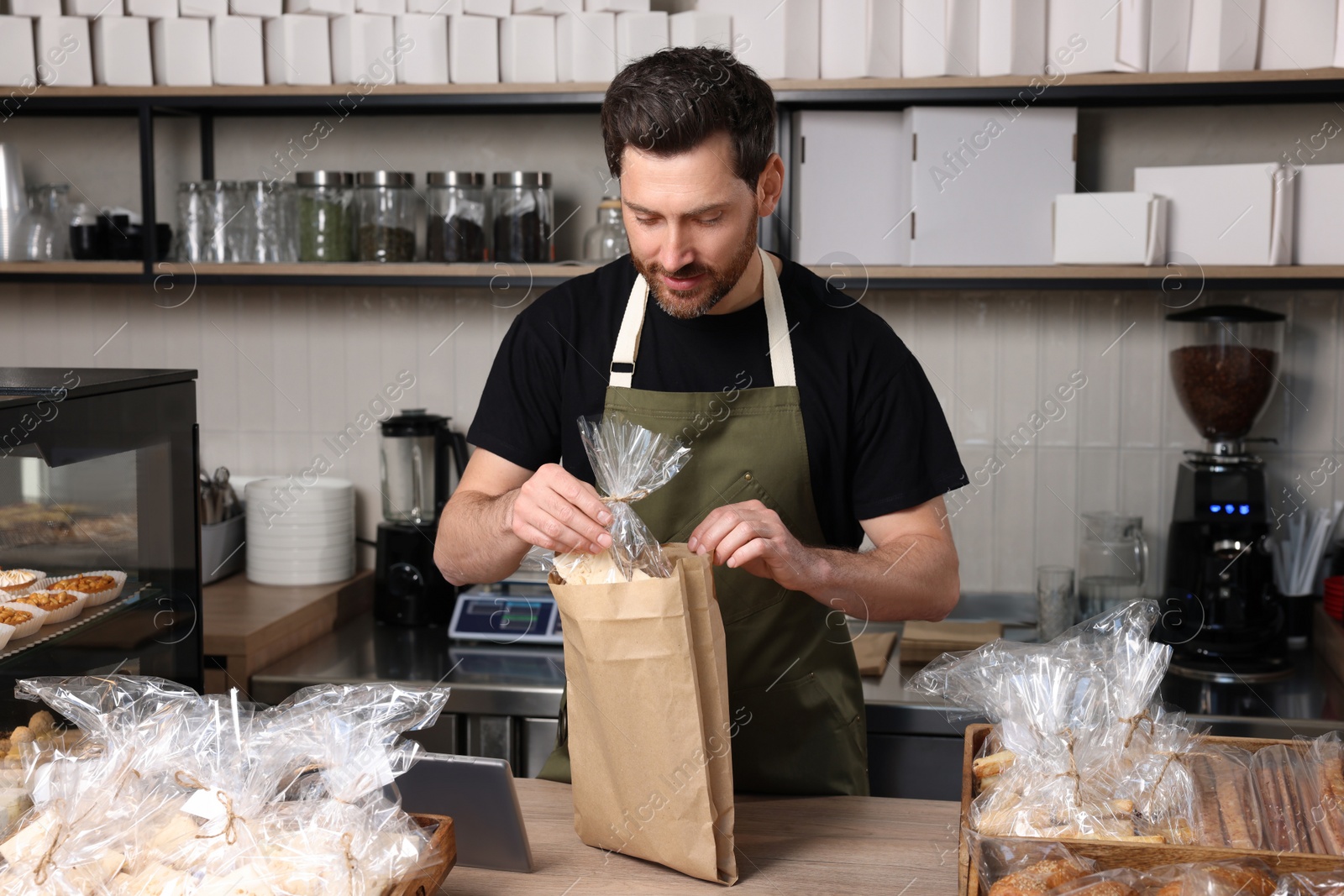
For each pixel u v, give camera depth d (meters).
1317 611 2.29
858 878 1.05
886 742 2.01
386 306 2.60
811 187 2.26
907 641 2.23
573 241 2.54
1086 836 0.92
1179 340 2.43
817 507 1.45
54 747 1.07
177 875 0.87
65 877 0.85
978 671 1.03
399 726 1.01
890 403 1.42
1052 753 0.97
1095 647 1.07
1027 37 2.15
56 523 1.18
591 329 1.45
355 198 2.37
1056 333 2.46
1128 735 1.00
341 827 0.90
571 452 1.44
